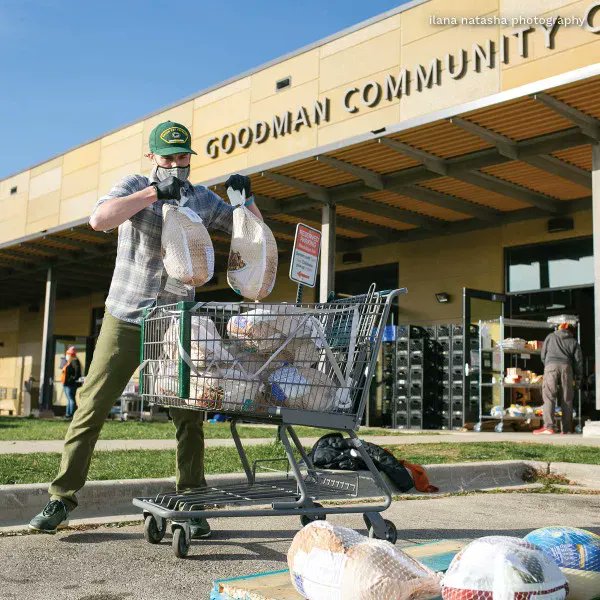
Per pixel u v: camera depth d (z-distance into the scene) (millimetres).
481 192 14086
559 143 10828
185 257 3635
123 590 3006
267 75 13961
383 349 15648
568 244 14875
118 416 17953
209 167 14984
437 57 11242
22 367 29609
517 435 11969
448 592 2078
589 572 2316
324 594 2217
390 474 5855
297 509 3592
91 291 26422
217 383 3436
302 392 3561
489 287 15930
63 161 20000
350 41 12547
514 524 4688
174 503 3727
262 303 3555
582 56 9633
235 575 3250
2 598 2865
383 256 17953
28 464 5832
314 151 11797
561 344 12914
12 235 21469
